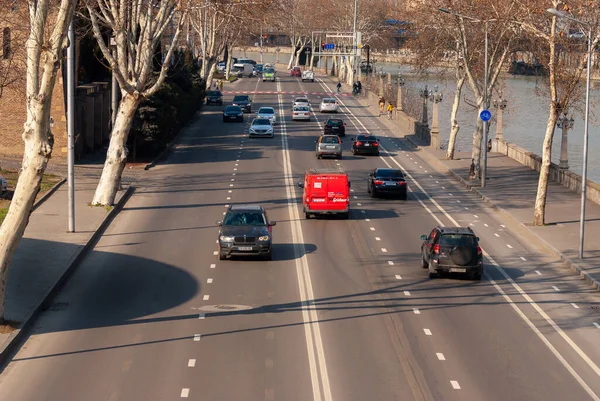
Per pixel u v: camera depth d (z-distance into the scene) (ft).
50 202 172.35
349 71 568.00
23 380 80.69
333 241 148.46
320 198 165.27
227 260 132.77
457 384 80.94
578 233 158.71
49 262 125.29
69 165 146.10
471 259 122.72
